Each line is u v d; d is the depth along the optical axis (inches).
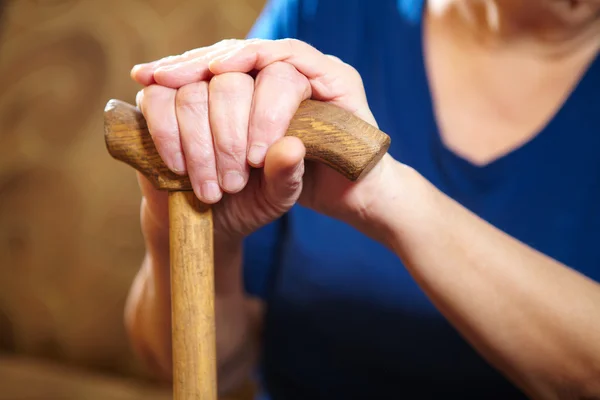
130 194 44.1
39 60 48.5
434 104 28.4
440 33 29.1
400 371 28.3
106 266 44.3
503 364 20.9
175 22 45.0
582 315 19.5
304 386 30.3
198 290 17.1
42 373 45.1
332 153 16.3
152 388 43.4
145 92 16.8
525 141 26.7
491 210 26.9
